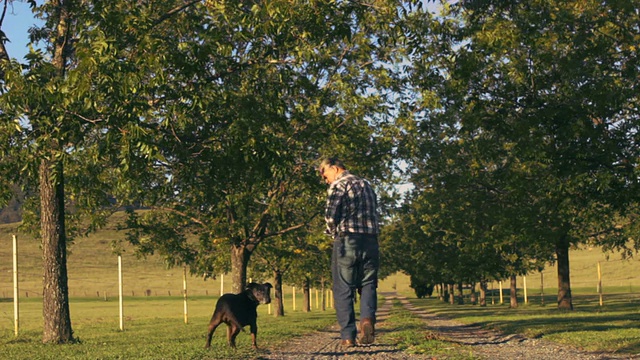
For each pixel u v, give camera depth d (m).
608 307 42.88
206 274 34.81
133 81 13.06
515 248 43.19
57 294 16.05
